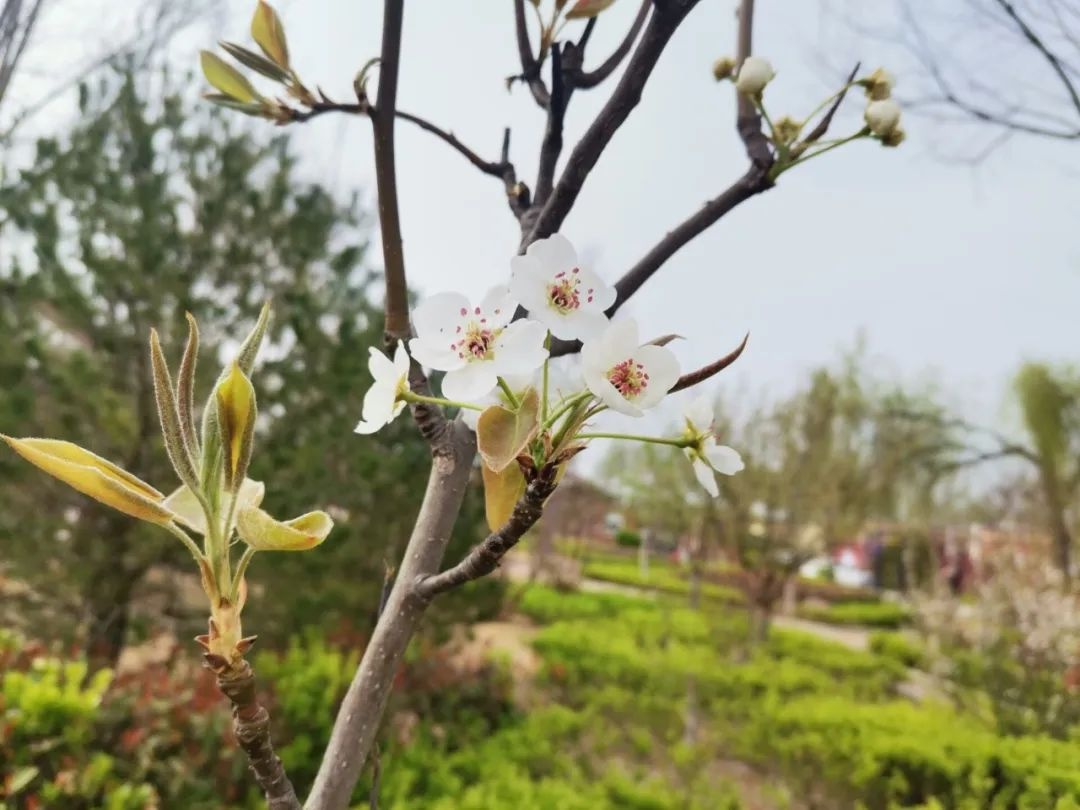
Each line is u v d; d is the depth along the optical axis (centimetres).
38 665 311
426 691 486
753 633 837
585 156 99
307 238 487
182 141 482
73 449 65
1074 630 559
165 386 64
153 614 490
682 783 463
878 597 1814
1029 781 392
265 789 68
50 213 442
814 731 527
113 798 265
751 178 114
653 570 1834
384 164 97
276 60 103
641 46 98
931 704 600
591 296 77
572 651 738
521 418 72
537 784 394
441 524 90
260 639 454
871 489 1144
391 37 96
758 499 856
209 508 65
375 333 477
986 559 839
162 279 445
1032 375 1143
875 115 109
